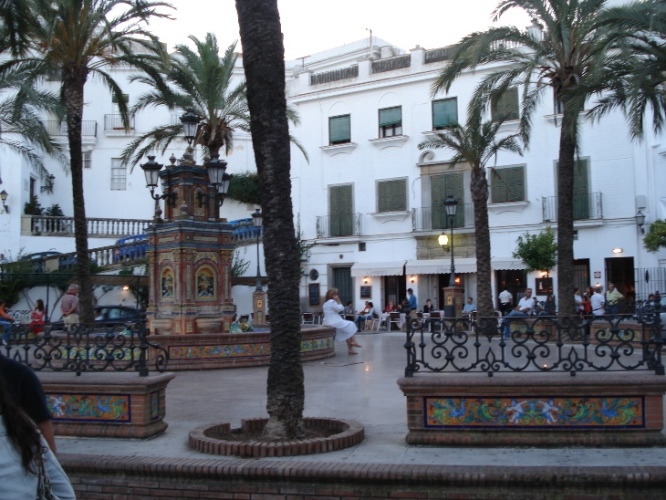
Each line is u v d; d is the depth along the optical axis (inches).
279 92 310.2
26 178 1291.8
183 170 674.8
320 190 1391.5
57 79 868.6
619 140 1129.4
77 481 275.6
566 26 739.4
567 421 276.8
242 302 1290.6
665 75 641.6
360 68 1363.2
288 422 295.3
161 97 945.5
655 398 274.4
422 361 295.0
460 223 1262.3
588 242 1149.7
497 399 281.0
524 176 1211.2
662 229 927.7
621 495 238.8
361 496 251.3
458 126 990.4
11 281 1090.7
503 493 243.6
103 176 1477.6
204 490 263.6
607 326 621.3
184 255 654.5
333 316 684.1
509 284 1246.3
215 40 979.3
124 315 988.6
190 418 367.2
